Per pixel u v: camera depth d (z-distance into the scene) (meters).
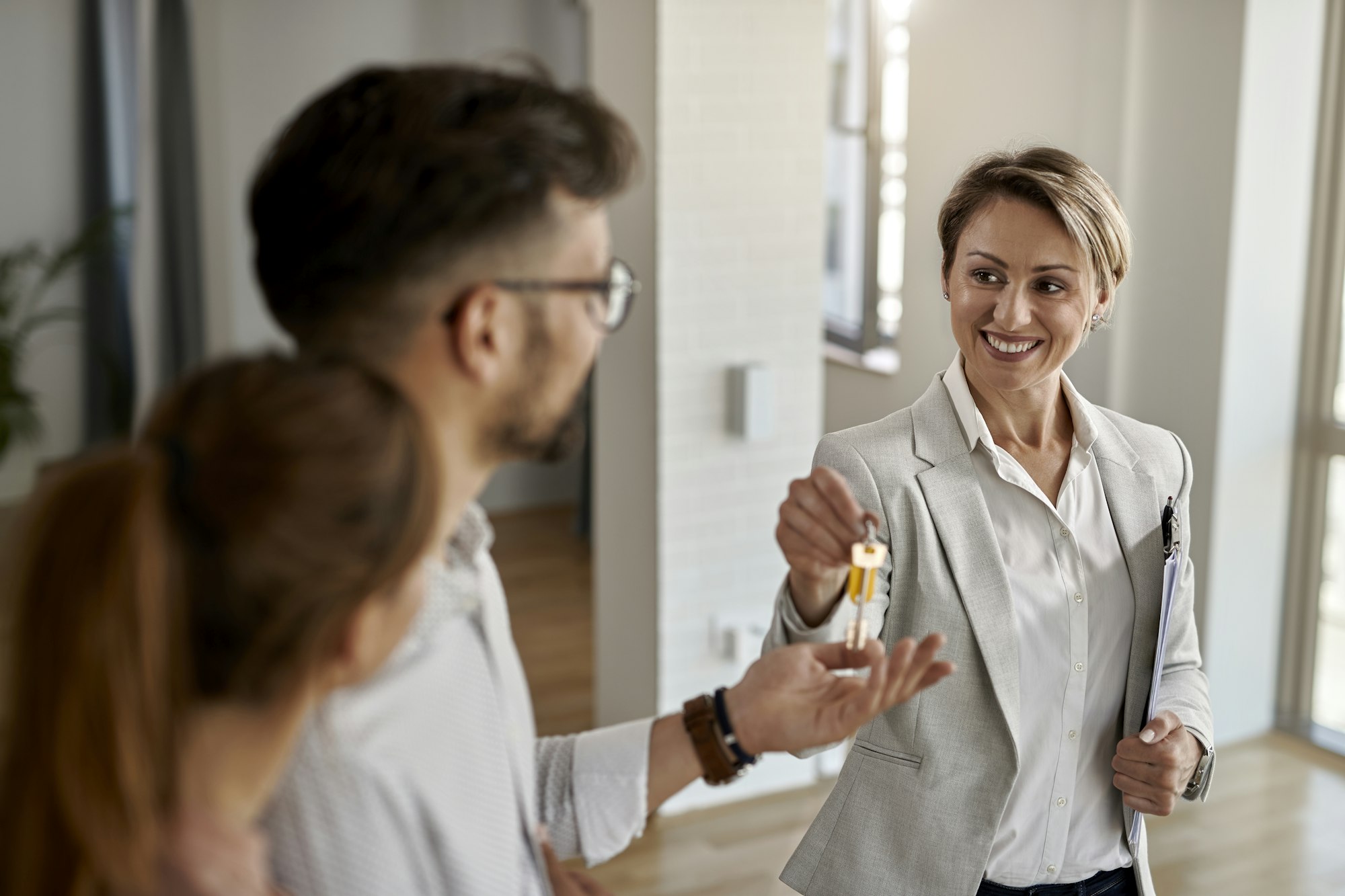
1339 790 3.65
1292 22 3.62
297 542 0.67
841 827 1.50
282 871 0.79
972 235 1.42
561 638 4.98
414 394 0.84
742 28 3.42
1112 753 1.51
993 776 1.44
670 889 3.13
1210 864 3.23
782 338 3.61
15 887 0.67
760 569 3.68
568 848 1.09
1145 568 1.49
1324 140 3.74
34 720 0.66
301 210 0.81
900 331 4.75
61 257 6.54
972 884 1.44
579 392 0.89
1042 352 1.41
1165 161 3.82
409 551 0.73
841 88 5.65
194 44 6.15
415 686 0.84
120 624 0.65
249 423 0.68
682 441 3.51
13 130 6.74
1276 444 3.88
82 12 6.81
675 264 3.43
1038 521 1.49
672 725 1.09
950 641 1.44
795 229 3.59
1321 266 3.80
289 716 0.72
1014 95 4.19
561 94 0.85
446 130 0.80
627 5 3.44
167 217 6.43
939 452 1.48
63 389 6.98
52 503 0.67
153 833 0.67
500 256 0.81
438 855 0.84
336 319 0.82
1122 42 3.86
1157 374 3.93
